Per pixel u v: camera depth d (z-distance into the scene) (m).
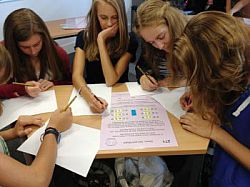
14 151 1.50
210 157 1.13
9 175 0.74
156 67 1.44
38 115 1.12
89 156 0.89
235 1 2.59
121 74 1.54
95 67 1.68
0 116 1.12
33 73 1.55
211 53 0.81
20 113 1.14
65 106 1.16
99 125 1.04
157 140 0.94
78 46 1.68
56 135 0.93
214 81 0.85
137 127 1.02
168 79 1.33
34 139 0.97
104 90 1.32
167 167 1.27
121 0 1.52
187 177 1.08
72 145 0.93
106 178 1.25
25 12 1.46
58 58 1.61
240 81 0.86
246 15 2.20
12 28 1.41
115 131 1.00
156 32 1.23
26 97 1.27
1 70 1.09
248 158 0.90
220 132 0.95
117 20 1.53
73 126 1.03
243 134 0.92
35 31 1.43
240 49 0.81
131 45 1.65
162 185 1.23
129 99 1.22
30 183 0.76
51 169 0.82
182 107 1.13
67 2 3.40
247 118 0.90
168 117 1.07
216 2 2.88
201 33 0.82
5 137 1.06
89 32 1.62
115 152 0.90
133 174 1.25
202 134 0.96
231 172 0.95
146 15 1.24
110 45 1.59
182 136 0.96
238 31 0.82
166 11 1.24
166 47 1.25
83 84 1.35
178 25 1.23
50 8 3.23
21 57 1.51
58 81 1.61
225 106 0.94
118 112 1.12
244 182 0.92
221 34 0.80
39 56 1.57
